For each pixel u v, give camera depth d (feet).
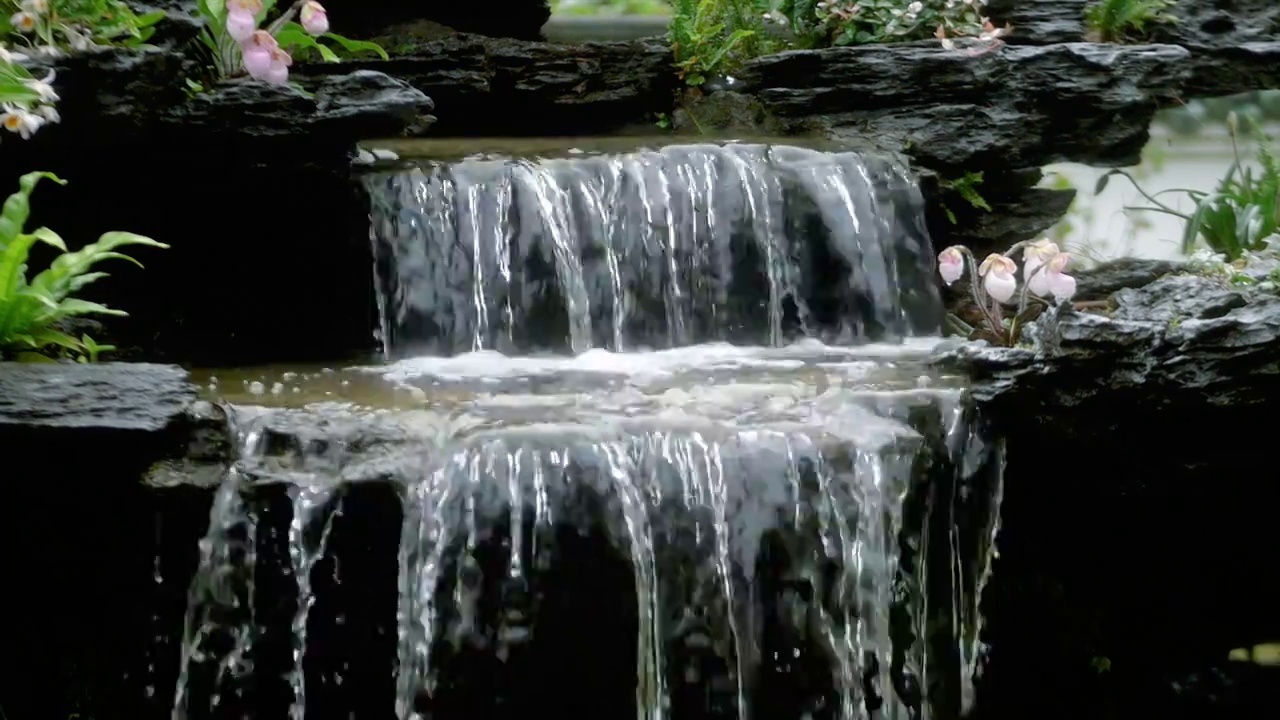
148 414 12.48
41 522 12.84
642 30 29.01
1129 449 15.08
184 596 13.02
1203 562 16.43
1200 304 16.30
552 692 13.46
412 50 21.56
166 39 16.21
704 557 13.52
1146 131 22.12
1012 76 21.27
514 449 13.28
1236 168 24.76
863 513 13.87
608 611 13.43
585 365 16.89
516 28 25.75
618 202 17.98
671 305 18.10
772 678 13.84
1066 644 16.47
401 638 13.15
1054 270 16.25
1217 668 17.16
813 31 23.85
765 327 18.40
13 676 13.48
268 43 16.07
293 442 13.10
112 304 17.28
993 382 14.90
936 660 14.75
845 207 18.76
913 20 23.06
